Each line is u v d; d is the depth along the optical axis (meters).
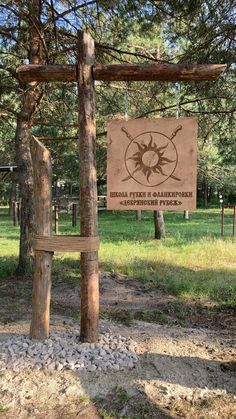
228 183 18.80
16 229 16.89
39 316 3.74
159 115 9.40
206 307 5.61
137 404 2.93
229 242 11.45
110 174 3.75
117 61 7.67
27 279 6.94
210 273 7.59
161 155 3.67
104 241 12.17
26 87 7.01
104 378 3.20
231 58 5.89
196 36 6.08
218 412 2.88
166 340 4.04
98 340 3.74
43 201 3.68
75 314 4.97
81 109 3.59
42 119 8.20
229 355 3.79
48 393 3.03
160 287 6.68
